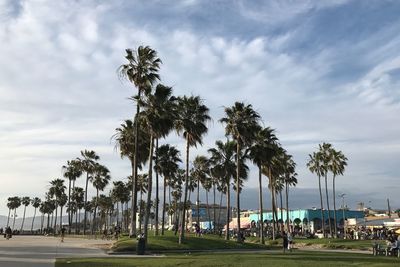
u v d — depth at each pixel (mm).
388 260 25141
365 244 54312
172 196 114062
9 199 177500
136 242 38281
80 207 139500
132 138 55125
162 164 62156
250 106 54844
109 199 126375
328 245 56938
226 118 54875
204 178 88938
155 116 43812
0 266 20781
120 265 21781
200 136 46938
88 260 24578
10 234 61906
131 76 46125
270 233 91688
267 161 61500
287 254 31797
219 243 45938
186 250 39375
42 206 165750
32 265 21391
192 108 46688
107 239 61344
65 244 44156
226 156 61125
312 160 94062
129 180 115875
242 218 141375
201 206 151750
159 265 21766
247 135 54281
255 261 23531
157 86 44438
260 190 60094
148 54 46344
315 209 122875
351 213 130625
